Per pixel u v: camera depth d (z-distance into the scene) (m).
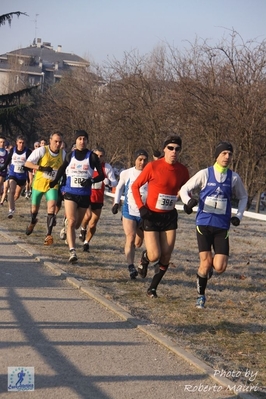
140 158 10.35
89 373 5.80
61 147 12.55
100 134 40.09
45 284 9.45
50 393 5.26
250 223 22.03
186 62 29.33
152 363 6.20
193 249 14.22
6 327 7.07
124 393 5.39
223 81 27.70
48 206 12.49
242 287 10.29
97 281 9.88
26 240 13.69
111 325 7.46
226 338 7.21
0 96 44.00
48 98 50.03
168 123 32.56
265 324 7.94
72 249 11.06
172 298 9.09
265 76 27.33
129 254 10.32
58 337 6.84
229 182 8.27
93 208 12.59
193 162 29.67
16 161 16.91
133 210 10.34
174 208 8.72
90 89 44.44
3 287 9.08
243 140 26.92
